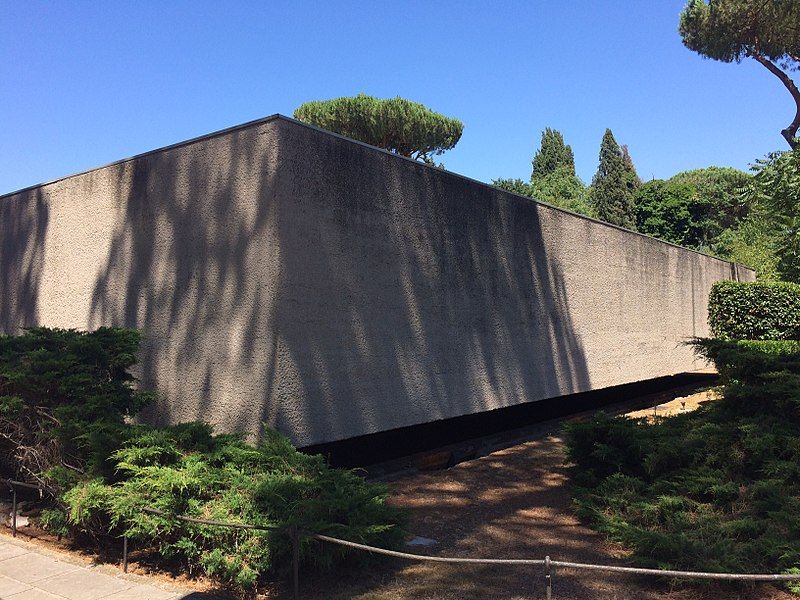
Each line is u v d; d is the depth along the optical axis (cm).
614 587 448
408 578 461
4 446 611
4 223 944
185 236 678
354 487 499
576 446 703
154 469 483
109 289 755
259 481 487
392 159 743
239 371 619
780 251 1655
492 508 632
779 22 2491
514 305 934
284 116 609
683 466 632
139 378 704
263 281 605
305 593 436
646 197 4372
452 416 799
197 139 673
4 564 498
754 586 442
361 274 691
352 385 670
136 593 439
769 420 629
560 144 5578
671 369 1430
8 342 632
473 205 870
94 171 792
